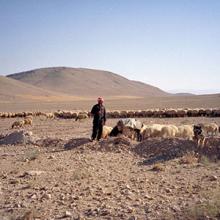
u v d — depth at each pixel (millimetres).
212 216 7891
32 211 8609
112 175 12781
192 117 42125
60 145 19578
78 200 9750
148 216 8258
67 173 13180
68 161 15531
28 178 12531
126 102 105188
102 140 18797
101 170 13648
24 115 51594
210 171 12859
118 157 16234
